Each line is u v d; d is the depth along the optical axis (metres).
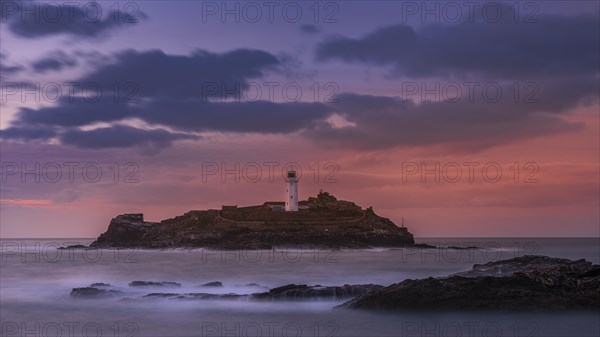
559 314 43.03
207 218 198.75
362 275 90.44
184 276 89.88
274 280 83.19
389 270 100.75
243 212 199.88
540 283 45.72
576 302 44.03
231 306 53.06
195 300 55.94
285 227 187.62
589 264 50.16
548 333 40.94
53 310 53.72
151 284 68.12
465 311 44.41
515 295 44.72
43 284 77.12
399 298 46.78
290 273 94.50
